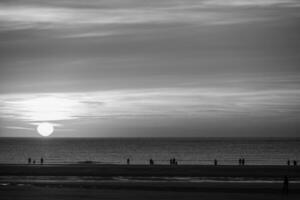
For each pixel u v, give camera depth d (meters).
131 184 71.38
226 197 60.22
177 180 76.88
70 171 88.19
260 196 61.06
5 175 84.38
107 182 74.19
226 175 82.94
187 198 59.47
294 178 79.31
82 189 66.56
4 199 58.72
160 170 89.56
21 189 66.69
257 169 90.56
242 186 69.00
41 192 63.81
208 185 70.00
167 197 60.06
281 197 60.34
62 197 60.00
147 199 58.66
